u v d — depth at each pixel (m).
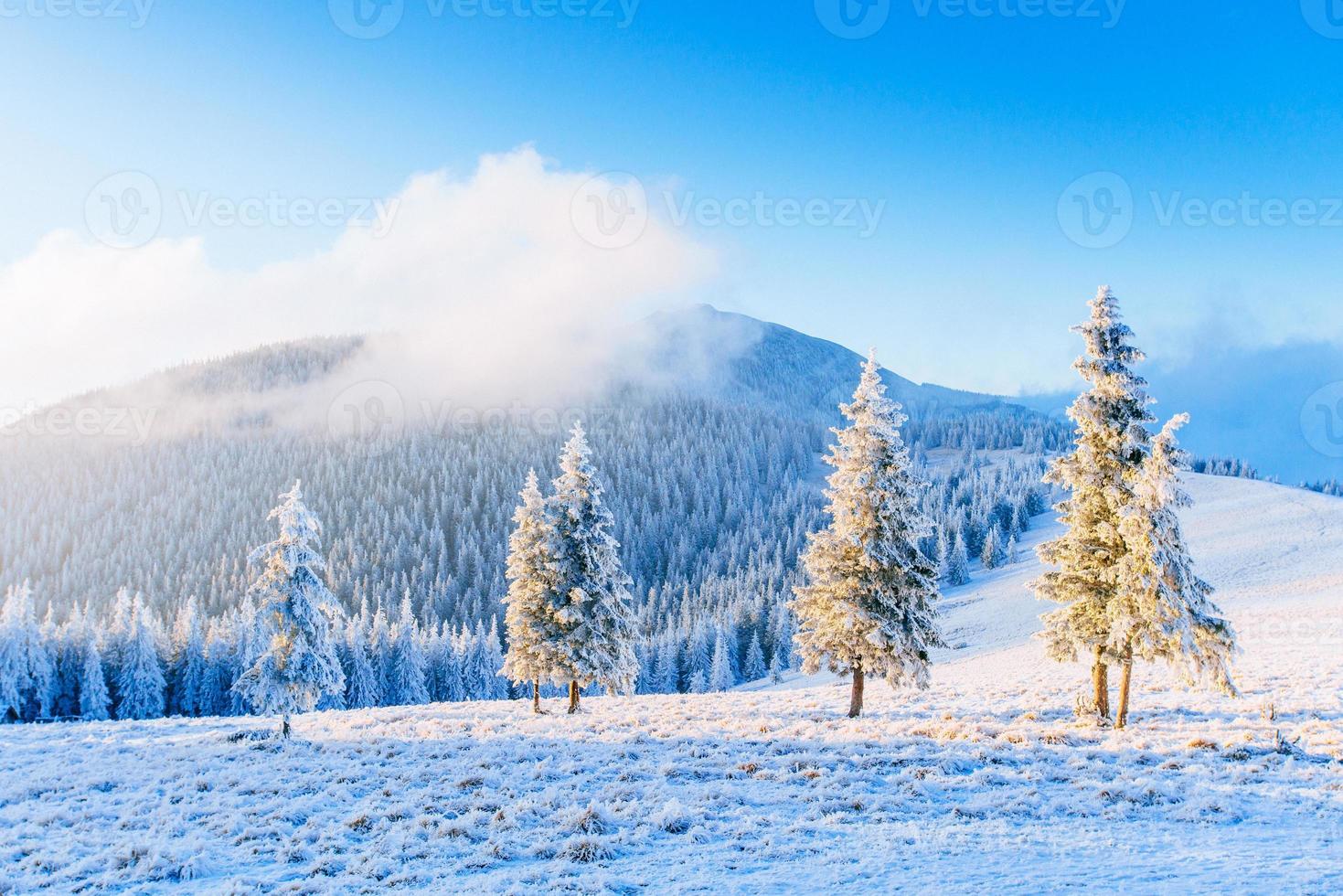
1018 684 38.88
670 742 25.20
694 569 159.50
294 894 12.11
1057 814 15.03
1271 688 31.14
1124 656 24.69
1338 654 38.75
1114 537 24.80
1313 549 84.12
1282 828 13.53
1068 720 27.48
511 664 36.72
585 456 37.94
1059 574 26.19
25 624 71.50
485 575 147.00
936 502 150.75
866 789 17.50
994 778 18.03
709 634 97.81
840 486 30.33
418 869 13.03
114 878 13.38
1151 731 24.20
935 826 14.33
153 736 33.38
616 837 14.14
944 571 116.44
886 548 28.98
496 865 13.16
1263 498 122.12
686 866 12.39
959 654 68.06
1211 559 87.81
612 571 37.59
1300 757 19.50
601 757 22.98
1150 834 13.32
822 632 30.16
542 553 37.12
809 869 11.91
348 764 23.67
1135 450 24.47
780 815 15.68
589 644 35.84
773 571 126.56
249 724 35.91
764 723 27.67
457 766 22.36
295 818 17.19
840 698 37.94
